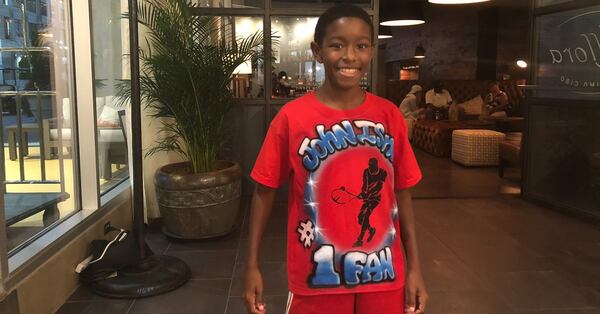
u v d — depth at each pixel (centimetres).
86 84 319
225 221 380
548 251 357
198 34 380
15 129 279
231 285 298
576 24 443
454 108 898
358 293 128
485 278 308
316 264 126
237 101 473
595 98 426
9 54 281
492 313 262
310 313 128
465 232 404
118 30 390
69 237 280
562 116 466
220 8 481
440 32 1304
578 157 449
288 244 133
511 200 515
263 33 457
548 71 481
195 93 361
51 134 308
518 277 310
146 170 405
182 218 367
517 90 934
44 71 307
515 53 1105
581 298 280
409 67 1455
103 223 331
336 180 125
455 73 1280
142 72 387
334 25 125
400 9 922
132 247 295
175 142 396
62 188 313
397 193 142
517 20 1092
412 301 139
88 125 320
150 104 388
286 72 500
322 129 126
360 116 128
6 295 216
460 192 554
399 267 132
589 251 357
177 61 352
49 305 255
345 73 124
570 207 455
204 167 383
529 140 509
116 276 289
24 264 232
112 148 384
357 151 126
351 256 126
